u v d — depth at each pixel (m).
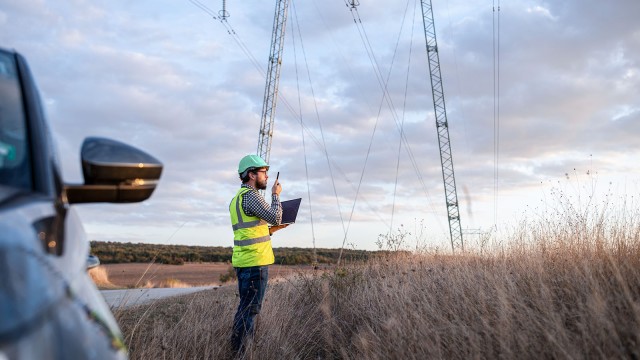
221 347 5.55
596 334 3.81
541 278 5.25
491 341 4.26
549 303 4.53
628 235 5.93
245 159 6.10
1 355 1.14
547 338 3.90
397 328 4.96
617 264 5.23
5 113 2.04
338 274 8.45
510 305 4.63
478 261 7.73
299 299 7.82
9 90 2.14
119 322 5.66
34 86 2.26
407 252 10.51
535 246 7.11
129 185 2.12
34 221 1.58
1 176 1.83
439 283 6.64
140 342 5.22
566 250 6.36
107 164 2.02
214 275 26.31
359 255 9.99
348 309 7.02
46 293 1.35
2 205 1.55
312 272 8.77
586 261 5.22
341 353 5.74
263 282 5.86
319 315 6.95
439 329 4.78
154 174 2.15
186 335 5.62
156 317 6.50
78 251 1.86
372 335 5.41
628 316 4.07
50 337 1.30
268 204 5.86
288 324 6.51
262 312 6.44
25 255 1.37
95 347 1.47
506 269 6.46
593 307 4.01
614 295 4.48
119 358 1.60
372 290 7.68
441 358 4.36
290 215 6.36
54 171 2.00
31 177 1.89
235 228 5.97
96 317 1.60
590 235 6.29
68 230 1.87
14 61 2.33
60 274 1.51
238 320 5.75
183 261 29.83
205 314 6.52
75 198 2.10
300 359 5.85
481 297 5.15
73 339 1.39
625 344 3.72
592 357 3.65
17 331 1.20
